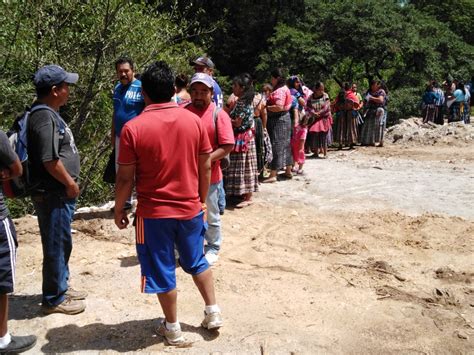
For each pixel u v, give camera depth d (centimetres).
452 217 661
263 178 896
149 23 897
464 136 1424
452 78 1994
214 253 522
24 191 377
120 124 560
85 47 859
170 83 342
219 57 2322
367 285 476
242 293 457
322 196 784
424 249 561
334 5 1859
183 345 366
